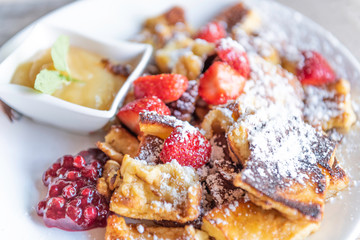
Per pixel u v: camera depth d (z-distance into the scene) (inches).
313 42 14.4
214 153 11.5
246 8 15.0
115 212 10.5
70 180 11.2
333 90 13.0
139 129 12.2
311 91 13.3
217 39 14.2
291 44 14.6
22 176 11.6
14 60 12.1
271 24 14.9
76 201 10.6
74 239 10.6
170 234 10.4
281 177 10.1
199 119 12.7
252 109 11.7
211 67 12.4
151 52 13.6
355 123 12.7
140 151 11.3
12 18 15.7
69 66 12.8
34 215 10.9
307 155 10.8
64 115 12.0
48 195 11.0
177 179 10.5
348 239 10.2
